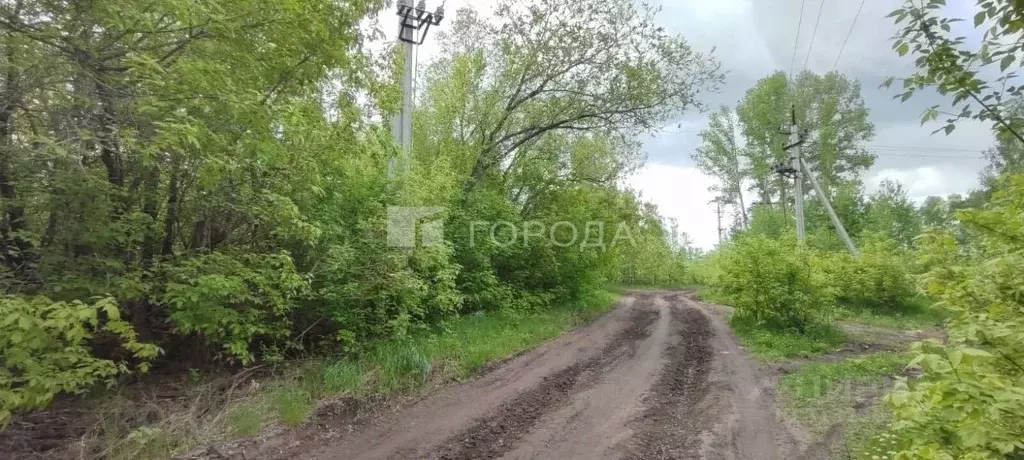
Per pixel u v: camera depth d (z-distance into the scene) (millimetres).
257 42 5578
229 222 7043
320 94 8133
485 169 17422
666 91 16891
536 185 18891
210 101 4777
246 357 6219
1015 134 2379
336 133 8047
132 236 5602
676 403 6918
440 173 11875
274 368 7082
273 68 6121
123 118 4691
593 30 16281
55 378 3977
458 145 16016
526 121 18188
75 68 4336
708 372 8734
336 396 6301
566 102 17641
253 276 6246
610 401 6977
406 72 12727
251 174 6602
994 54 2381
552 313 15992
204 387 6121
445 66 17281
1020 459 2480
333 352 8023
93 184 4934
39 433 4785
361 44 8203
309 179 7078
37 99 4539
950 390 2471
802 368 8875
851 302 17812
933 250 3111
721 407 6660
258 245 7336
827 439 5414
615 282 45875
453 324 11211
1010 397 2311
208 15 4363
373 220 8148
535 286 17609
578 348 11000
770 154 36094
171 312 6012
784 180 36844
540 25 16391
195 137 4355
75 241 5215
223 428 5184
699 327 14570
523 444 5398
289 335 7770
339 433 5578
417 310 8977
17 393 3840
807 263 13211
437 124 16203
